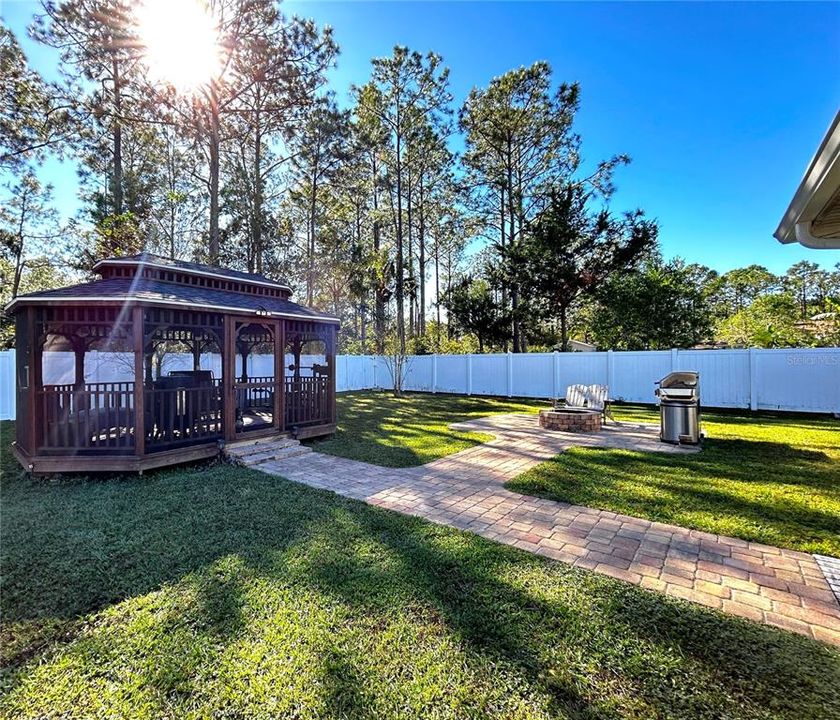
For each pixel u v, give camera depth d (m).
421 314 25.78
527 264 16.58
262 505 4.35
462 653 2.16
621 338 16.02
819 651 2.15
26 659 2.16
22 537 3.60
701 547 3.33
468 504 4.35
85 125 13.29
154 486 5.00
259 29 13.11
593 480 5.06
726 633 2.29
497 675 2.01
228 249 19.31
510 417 10.32
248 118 15.95
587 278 15.95
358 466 5.92
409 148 20.23
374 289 19.36
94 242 14.96
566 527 3.73
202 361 14.40
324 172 18.38
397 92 19.45
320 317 7.99
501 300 19.06
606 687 1.93
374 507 4.27
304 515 4.07
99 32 11.58
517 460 6.12
